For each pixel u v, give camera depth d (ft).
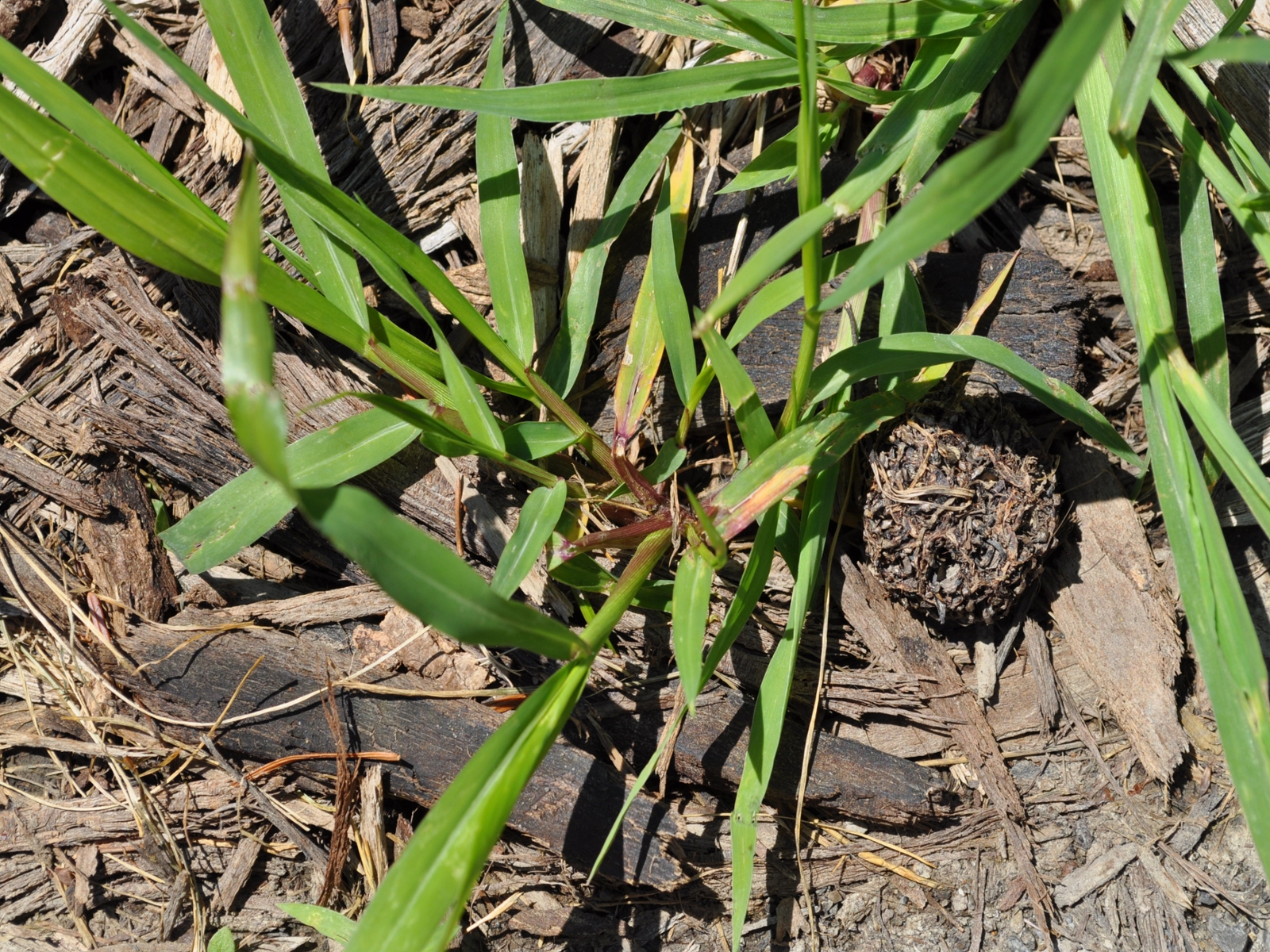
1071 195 1.44
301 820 1.37
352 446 1.32
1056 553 1.40
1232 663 1.24
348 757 1.36
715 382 1.40
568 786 1.35
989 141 1.13
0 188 1.42
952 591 1.36
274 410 1.10
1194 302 1.33
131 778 1.37
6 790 1.38
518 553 1.28
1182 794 1.37
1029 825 1.38
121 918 1.36
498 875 1.37
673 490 1.31
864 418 1.32
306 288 1.29
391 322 1.39
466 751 1.36
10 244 1.42
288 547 1.40
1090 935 1.35
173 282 1.40
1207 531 1.26
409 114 1.40
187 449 1.39
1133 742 1.37
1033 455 1.37
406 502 1.39
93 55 1.42
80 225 1.42
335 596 1.39
